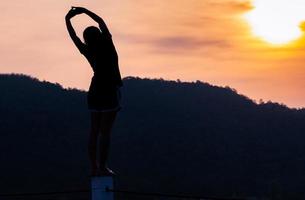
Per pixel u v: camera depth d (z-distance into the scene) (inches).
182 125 4638.3
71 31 308.8
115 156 3860.7
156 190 3223.4
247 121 4987.7
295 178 3754.9
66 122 4082.2
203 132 4534.9
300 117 5098.4
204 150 4178.2
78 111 4367.6
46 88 4913.9
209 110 5068.9
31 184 2928.2
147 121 4606.3
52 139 3796.8
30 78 5182.1
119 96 299.3
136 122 4635.8
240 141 4574.3
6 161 3272.6
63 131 3929.6
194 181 3452.3
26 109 4372.5
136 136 4242.1
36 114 4254.4
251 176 3865.7
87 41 301.6
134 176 3437.5
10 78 5196.9
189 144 4234.7
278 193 3420.3
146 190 3164.4
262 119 5022.1
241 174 3860.7
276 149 4409.5
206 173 3784.5
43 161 3307.1
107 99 292.5
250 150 4407.0
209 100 5319.9
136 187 3193.9
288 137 4707.2
